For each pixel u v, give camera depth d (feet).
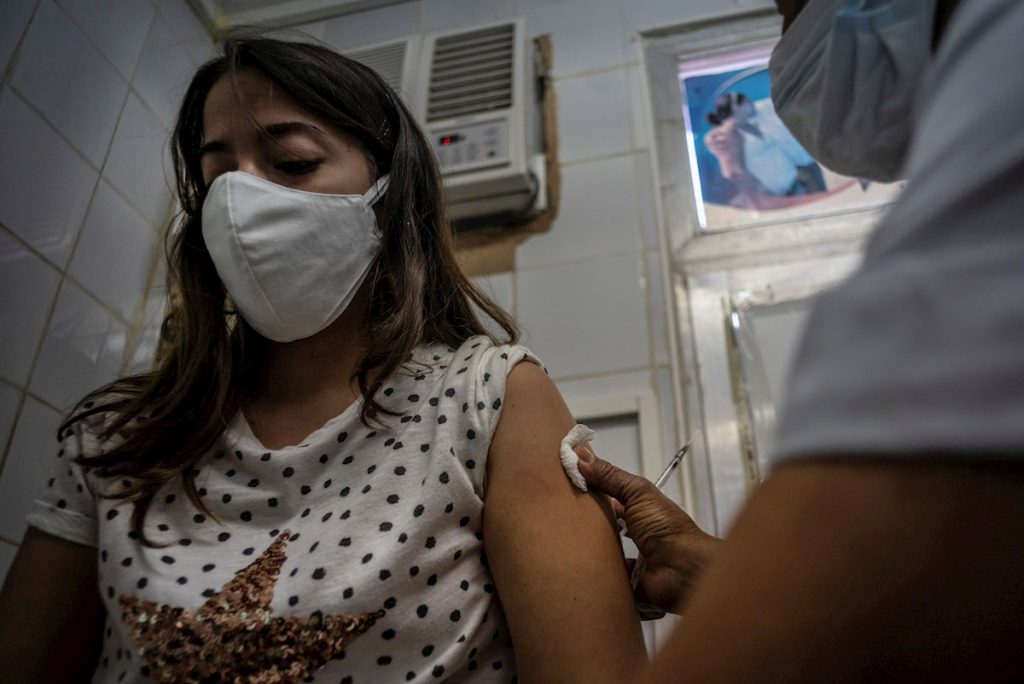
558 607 2.00
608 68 6.25
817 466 0.88
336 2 7.01
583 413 4.91
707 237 5.38
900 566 0.83
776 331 4.95
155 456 2.59
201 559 2.30
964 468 0.79
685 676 0.92
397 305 2.84
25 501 4.18
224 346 2.90
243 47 3.07
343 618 2.07
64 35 5.02
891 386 0.80
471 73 6.12
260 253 2.70
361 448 2.44
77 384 4.62
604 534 2.21
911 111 2.55
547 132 6.04
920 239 0.83
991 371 0.74
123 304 5.09
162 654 2.10
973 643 0.88
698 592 0.99
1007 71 0.82
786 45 2.92
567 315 5.30
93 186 5.02
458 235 5.67
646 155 5.80
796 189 5.51
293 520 2.35
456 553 2.20
